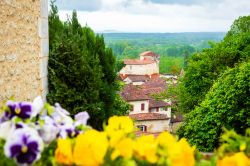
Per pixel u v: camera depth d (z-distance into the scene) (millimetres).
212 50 25266
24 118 1840
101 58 9617
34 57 7094
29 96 6848
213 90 13414
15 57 6250
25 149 1604
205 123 12758
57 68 7762
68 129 1819
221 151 1691
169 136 1608
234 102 12289
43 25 7473
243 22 28984
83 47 8406
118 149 1525
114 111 9406
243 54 24156
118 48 151750
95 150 1513
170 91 33062
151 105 52094
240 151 1719
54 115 1908
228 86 12609
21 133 1632
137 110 51219
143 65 98938
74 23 9891
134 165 1477
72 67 7703
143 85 57375
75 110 7613
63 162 1556
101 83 8422
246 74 12289
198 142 12867
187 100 25234
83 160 1520
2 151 1668
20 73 6441
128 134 1727
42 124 1742
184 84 25625
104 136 1581
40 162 1662
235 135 1765
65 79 7770
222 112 12406
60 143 1553
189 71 25297
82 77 7766
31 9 6891
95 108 7793
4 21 5824
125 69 98062
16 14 6266
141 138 1625
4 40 5836
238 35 26031
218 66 24688
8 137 1641
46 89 7707
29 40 6836
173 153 1529
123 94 51250
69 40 7871
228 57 24609
